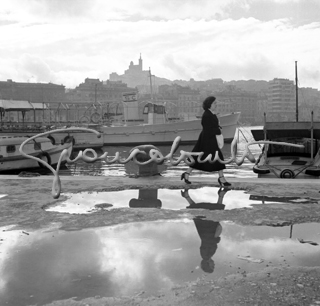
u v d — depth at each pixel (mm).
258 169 15422
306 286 3080
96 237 4582
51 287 3156
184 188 8328
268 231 4828
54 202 6754
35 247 4199
